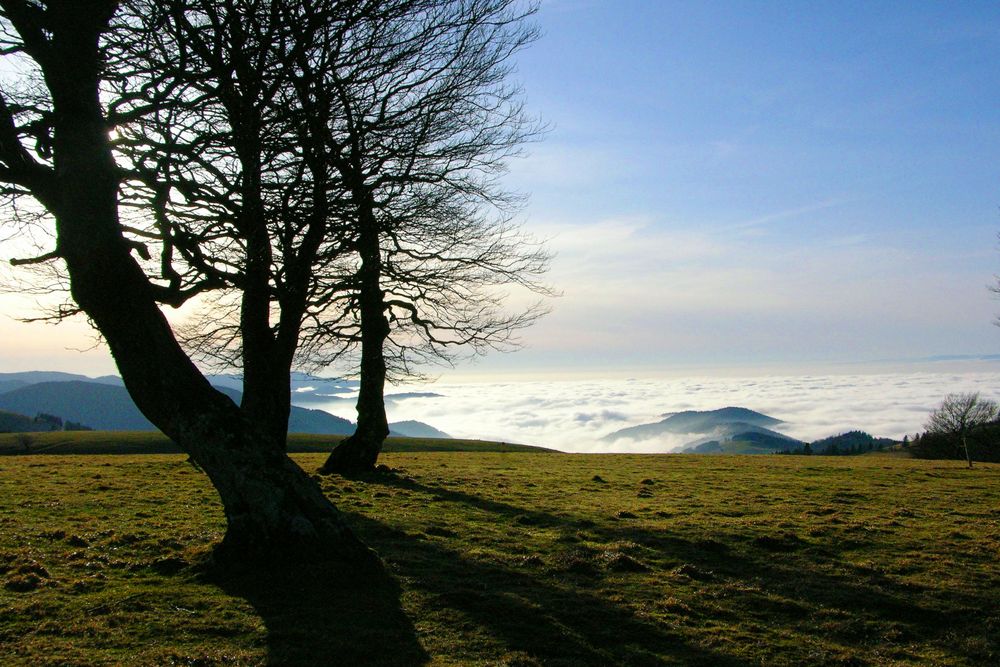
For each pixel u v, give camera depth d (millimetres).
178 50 14250
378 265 21766
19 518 16750
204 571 11594
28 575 11445
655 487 28078
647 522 19406
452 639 9758
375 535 16031
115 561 12719
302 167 15891
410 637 9703
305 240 17828
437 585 12039
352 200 17484
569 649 9766
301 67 14914
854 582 14039
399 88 17406
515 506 21562
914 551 16703
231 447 11547
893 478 33219
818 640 11023
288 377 21047
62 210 11359
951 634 11586
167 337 11617
